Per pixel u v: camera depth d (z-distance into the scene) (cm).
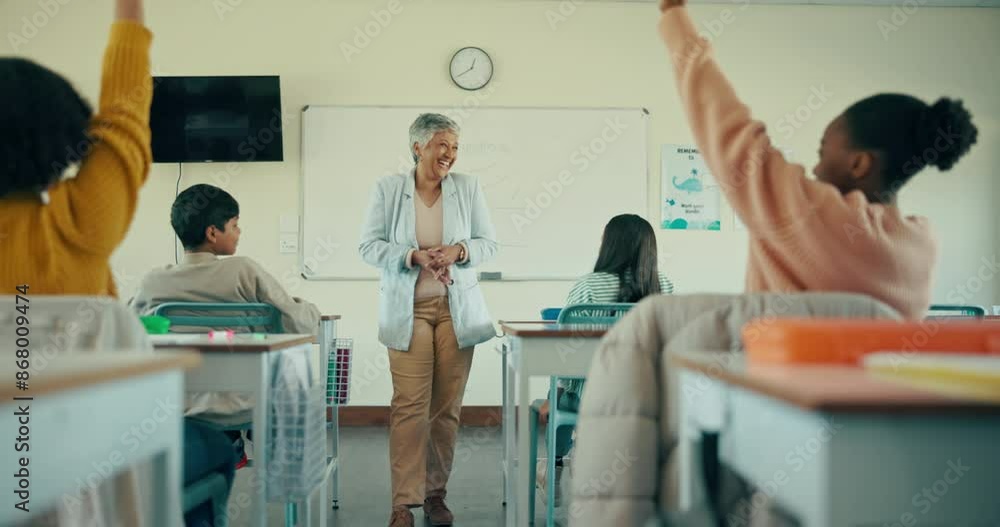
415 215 253
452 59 472
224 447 164
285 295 231
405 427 246
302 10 469
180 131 448
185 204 229
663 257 476
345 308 466
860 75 485
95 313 97
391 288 247
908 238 112
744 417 77
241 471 332
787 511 68
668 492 96
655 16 481
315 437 175
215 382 156
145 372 76
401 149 469
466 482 323
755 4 482
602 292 229
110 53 129
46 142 110
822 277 112
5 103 108
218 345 154
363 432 446
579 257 473
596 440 99
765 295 98
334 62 469
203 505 160
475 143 472
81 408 74
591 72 478
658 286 233
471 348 258
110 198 120
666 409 98
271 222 464
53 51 461
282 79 468
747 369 74
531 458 248
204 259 228
